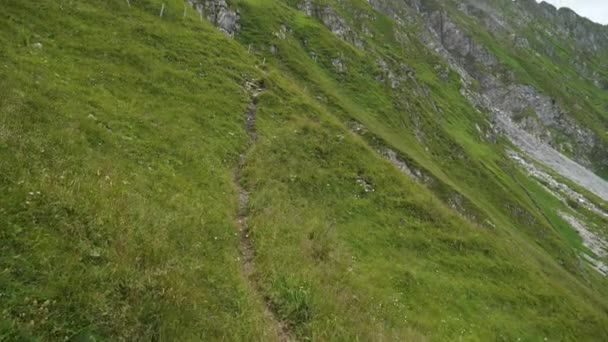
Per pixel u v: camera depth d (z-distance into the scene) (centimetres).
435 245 3922
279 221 2728
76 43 3612
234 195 2878
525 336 3438
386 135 6900
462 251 4088
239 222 2583
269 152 3791
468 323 3088
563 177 16275
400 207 4162
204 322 1401
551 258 7581
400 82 10588
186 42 4966
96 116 2655
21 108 2022
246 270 2069
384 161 4816
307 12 11000
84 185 1633
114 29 4244
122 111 2944
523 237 7638
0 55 2703
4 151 1560
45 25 3562
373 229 3606
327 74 8138
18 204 1339
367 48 11306
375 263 3123
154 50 4341
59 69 3023
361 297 2411
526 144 19475
